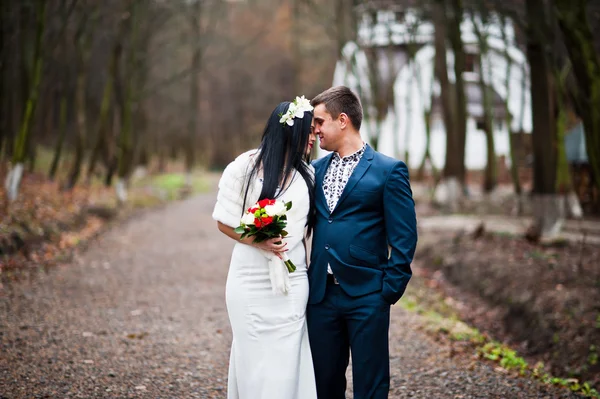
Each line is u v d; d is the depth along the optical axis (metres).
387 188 3.09
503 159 28.34
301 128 3.12
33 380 4.19
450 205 18.58
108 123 25.42
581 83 7.19
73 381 4.23
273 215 2.91
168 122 42.94
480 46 16.73
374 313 3.07
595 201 16.00
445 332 6.12
